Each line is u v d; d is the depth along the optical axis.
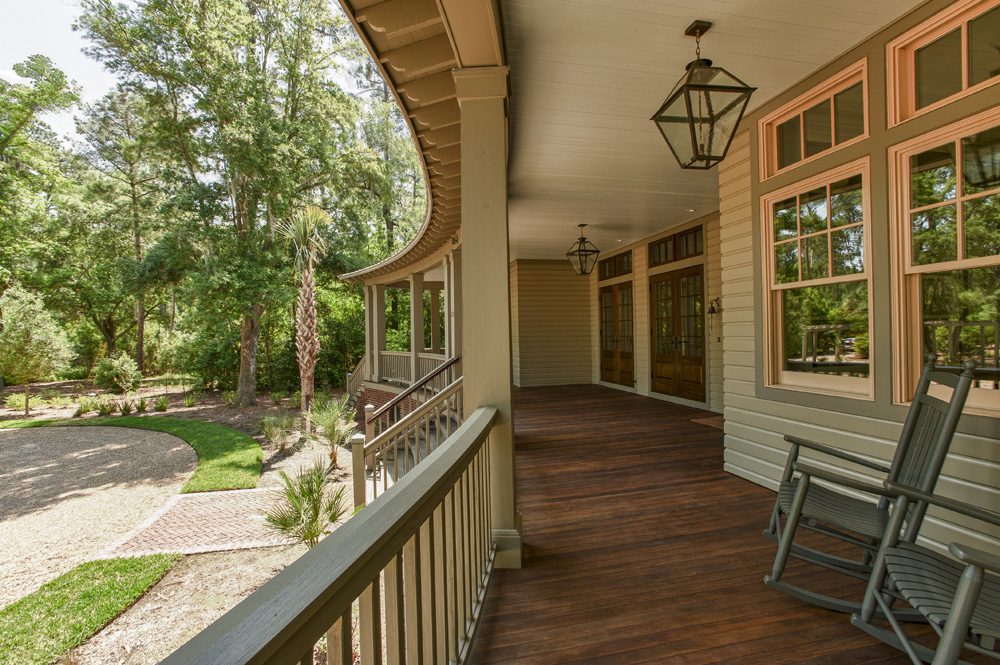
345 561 0.82
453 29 2.20
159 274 14.73
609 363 10.44
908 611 2.09
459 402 6.34
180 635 3.78
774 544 2.86
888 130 2.86
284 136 14.64
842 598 2.25
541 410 7.64
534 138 4.19
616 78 3.24
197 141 14.55
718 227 6.88
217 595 4.36
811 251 3.47
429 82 3.04
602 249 10.05
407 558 1.31
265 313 18.09
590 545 2.88
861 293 3.21
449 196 5.73
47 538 6.29
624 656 1.86
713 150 2.49
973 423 2.51
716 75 2.43
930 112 2.63
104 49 13.84
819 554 2.50
